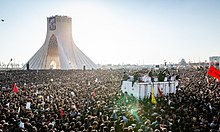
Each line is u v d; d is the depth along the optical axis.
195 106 25.44
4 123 17.27
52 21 124.00
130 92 38.78
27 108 23.81
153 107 25.97
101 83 56.12
